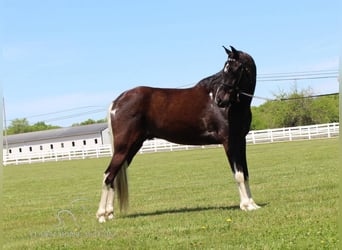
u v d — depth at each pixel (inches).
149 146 1932.8
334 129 1739.7
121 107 398.9
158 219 385.4
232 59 374.9
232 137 383.2
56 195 699.4
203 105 390.6
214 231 319.3
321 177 586.6
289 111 2908.5
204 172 846.5
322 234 282.5
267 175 685.9
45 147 3796.8
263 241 282.4
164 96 402.0
